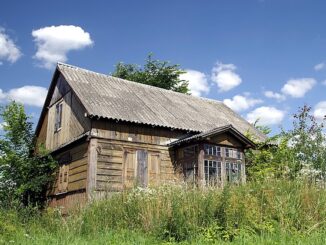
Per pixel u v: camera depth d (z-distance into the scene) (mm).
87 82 19047
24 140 20562
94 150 15906
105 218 9945
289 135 16906
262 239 7613
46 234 8898
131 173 16531
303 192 9484
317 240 7500
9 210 11312
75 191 16641
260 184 10289
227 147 17391
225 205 8688
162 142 17734
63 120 19109
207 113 22047
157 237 8375
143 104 19047
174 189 9953
